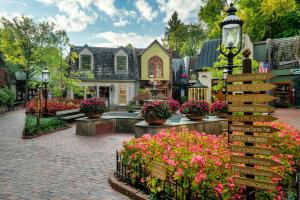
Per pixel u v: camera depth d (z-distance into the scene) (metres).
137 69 31.17
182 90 34.50
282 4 26.81
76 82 25.66
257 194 3.97
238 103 3.49
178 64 35.44
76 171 6.29
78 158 7.57
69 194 4.87
